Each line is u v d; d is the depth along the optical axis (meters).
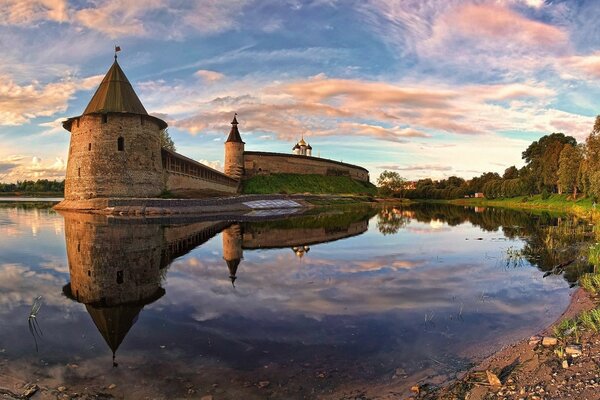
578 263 14.23
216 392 4.91
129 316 7.73
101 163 40.78
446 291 10.08
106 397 4.77
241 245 17.70
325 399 4.79
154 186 43.38
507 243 20.08
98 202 37.38
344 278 11.38
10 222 26.89
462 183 136.25
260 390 4.97
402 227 29.08
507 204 76.81
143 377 5.27
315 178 103.62
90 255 14.47
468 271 12.81
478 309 8.51
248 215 40.34
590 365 5.00
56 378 5.21
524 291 10.22
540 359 5.48
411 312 8.23
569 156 53.97
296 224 30.11
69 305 8.43
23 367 5.53
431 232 25.69
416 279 11.47
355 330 7.09
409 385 5.14
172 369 5.50
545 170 63.28
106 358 5.83
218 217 36.00
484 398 4.64
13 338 6.58
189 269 12.25
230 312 8.02
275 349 6.21
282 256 14.99
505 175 99.50
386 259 14.84
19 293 9.38
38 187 131.50
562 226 28.25
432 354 6.11
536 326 7.44
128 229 22.97
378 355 6.04
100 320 7.50
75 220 28.94
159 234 20.91
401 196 115.56
